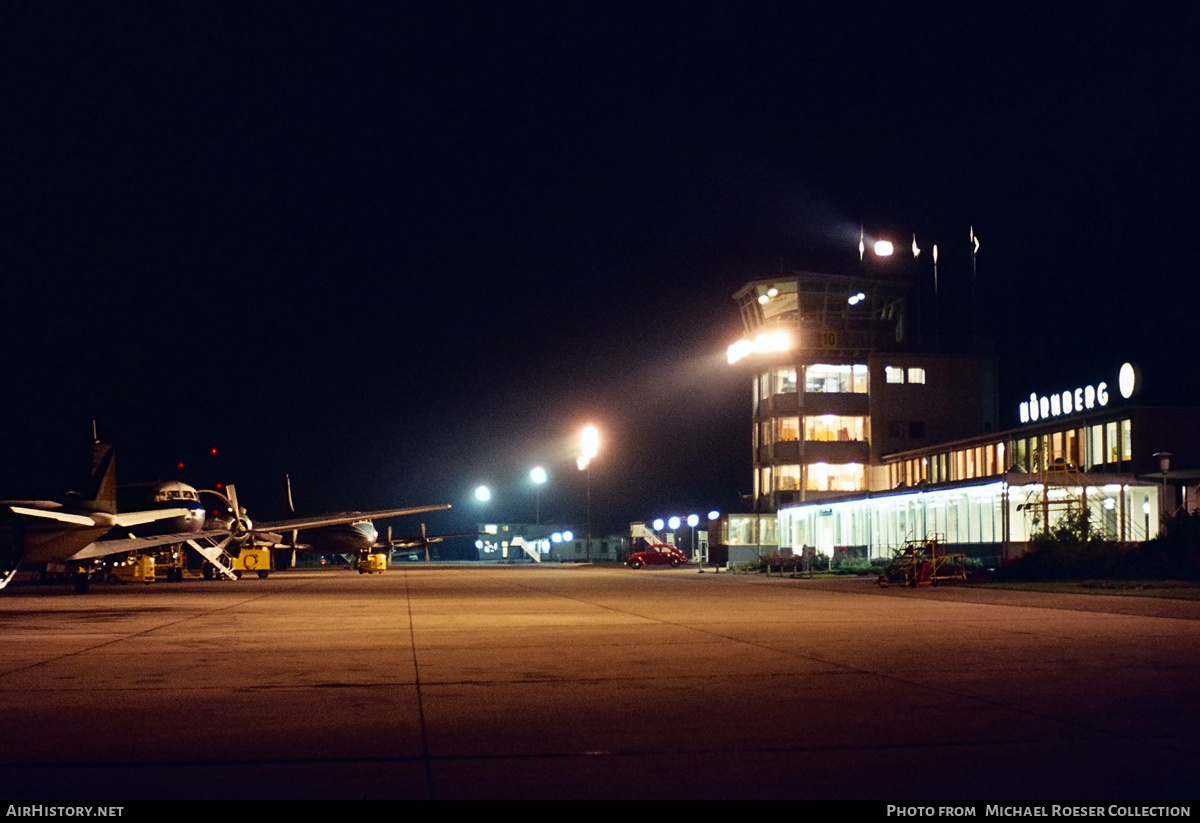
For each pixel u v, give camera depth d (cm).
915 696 1202
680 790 770
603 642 1873
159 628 2266
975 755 881
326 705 1163
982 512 5431
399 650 1756
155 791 773
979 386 8431
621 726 1023
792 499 8256
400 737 973
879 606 2920
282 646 1841
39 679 1392
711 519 8644
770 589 4119
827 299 8438
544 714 1095
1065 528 4338
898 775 812
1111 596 3250
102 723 1054
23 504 4316
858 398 8350
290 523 7175
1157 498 4828
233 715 1100
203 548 5991
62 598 3747
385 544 9256
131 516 5012
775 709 1118
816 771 827
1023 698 1184
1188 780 791
